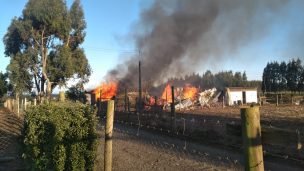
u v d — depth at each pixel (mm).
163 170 11438
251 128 3920
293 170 10688
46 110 8977
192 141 16453
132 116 26047
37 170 8789
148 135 19281
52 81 53344
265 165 11391
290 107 40594
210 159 12812
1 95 64000
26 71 52281
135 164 12289
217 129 16438
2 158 11406
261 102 54031
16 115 30266
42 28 51938
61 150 8547
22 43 53938
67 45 53156
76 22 54562
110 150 7945
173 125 19812
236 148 14320
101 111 35125
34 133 8844
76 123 8789
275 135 3926
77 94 53688
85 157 8883
